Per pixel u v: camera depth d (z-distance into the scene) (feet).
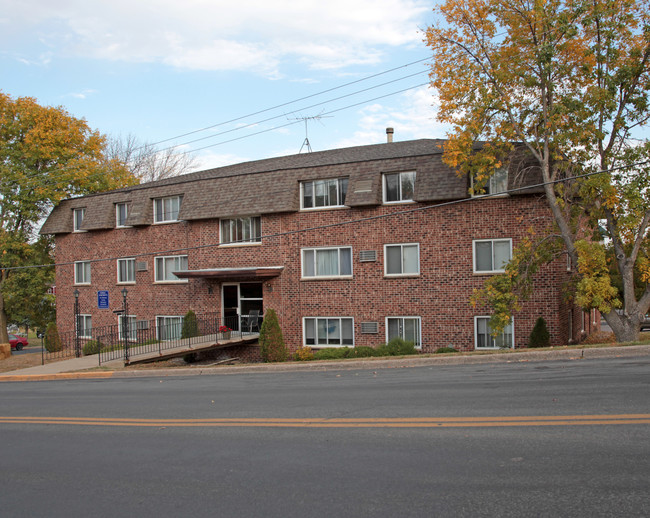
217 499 19.30
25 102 119.96
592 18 53.78
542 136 59.06
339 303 76.64
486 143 60.03
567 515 15.89
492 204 68.64
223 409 35.27
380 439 24.89
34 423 35.88
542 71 55.83
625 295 55.98
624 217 53.42
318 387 41.34
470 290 69.62
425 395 34.19
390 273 74.08
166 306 91.61
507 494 17.58
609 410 26.73
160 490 20.77
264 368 57.11
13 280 120.88
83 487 21.93
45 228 106.32
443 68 58.18
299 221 79.36
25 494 21.65
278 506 18.17
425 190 70.23
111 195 99.40
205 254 86.99
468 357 48.62
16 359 89.40
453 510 16.71
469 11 56.85
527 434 23.77
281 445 25.36
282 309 79.87
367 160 75.41
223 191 84.84
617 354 43.80
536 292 66.44
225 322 85.76
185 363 77.51
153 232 93.61
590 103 55.21
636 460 19.76
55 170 116.98
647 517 15.52
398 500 17.80
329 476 20.58
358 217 75.61
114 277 98.99
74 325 104.94
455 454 21.85
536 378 36.81
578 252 55.21
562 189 57.98
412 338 72.84
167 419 33.47
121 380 58.13
